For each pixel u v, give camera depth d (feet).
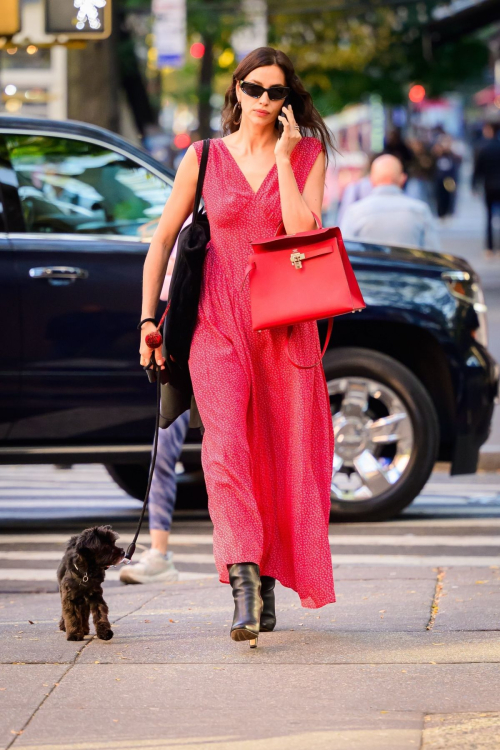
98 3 83.61
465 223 320.91
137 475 73.67
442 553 57.93
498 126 221.25
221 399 38.63
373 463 66.23
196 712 33.47
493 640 39.58
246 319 39.14
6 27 83.15
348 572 52.54
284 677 36.11
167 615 44.75
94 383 62.64
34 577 55.93
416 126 379.96
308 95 40.14
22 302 61.82
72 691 35.29
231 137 40.14
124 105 215.51
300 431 39.06
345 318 65.41
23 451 62.69
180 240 39.29
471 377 66.95
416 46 217.97
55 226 63.57
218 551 38.45
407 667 36.83
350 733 31.71
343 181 268.82
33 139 64.34
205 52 202.39
